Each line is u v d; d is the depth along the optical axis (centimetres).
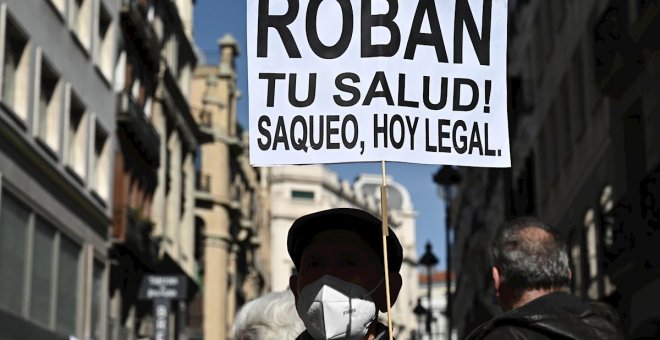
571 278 410
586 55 2241
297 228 392
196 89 5919
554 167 2748
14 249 2453
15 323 2409
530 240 406
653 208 1667
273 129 465
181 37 4559
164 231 4175
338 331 386
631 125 1914
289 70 469
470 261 4894
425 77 476
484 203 4453
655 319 1698
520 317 375
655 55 1712
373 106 468
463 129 477
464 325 5925
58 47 2809
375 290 392
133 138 3569
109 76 3353
